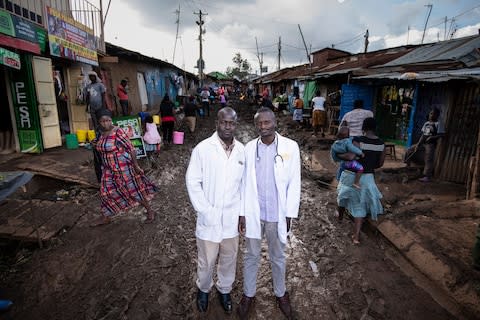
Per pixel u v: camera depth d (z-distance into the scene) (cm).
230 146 277
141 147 855
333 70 1503
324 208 580
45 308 310
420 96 832
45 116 798
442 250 382
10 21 638
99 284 345
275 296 337
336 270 385
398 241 429
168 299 324
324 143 1166
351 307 322
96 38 1055
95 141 457
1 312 304
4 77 762
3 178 315
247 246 292
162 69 2122
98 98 870
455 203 515
